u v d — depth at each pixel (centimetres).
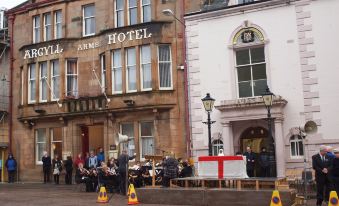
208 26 2339
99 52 2747
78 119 2777
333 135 1988
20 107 3006
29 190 2227
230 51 2267
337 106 1997
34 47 2978
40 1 3061
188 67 2370
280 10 2169
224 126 2181
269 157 1997
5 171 3067
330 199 1232
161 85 2534
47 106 2870
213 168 1577
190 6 2491
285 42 2141
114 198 1773
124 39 2617
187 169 1925
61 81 2833
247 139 2203
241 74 2253
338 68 2019
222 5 2358
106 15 2772
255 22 2217
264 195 1407
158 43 2528
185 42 2428
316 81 2052
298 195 1530
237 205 1445
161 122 2494
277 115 2056
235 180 1521
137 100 2528
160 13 2586
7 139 3072
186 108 2414
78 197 1834
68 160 2667
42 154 2950
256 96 2194
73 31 2880
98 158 2511
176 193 1559
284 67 2130
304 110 2059
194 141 2297
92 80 2764
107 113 2638
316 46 2072
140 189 1625
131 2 2712
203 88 2312
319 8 2084
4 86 3119
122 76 2600
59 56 2867
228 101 2186
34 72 3000
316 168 1412
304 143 1964
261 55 2217
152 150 2530
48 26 3009
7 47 3178
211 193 1495
